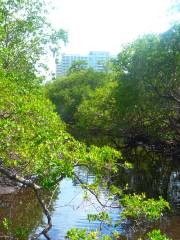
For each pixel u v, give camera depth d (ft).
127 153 133.59
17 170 32.96
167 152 131.23
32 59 86.84
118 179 86.48
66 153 28.55
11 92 36.11
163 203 28.91
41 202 31.32
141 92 121.49
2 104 33.06
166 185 82.43
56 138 29.84
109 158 29.43
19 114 32.81
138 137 142.31
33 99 37.14
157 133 131.75
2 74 38.06
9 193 61.05
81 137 161.58
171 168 106.52
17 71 79.20
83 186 29.32
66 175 27.81
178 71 112.98
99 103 145.28
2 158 32.12
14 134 31.17
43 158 28.68
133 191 75.00
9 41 83.05
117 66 123.24
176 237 48.39
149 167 106.93
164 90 117.19
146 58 117.08
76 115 166.61
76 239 25.31
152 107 122.42
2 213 52.90
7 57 74.79
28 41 86.74
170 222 53.47
